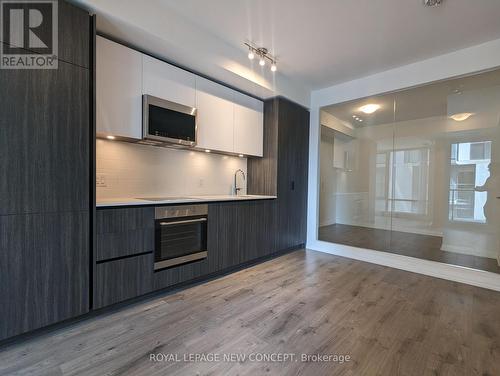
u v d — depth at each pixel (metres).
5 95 1.36
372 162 3.64
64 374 1.25
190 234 2.37
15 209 1.41
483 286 2.48
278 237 3.39
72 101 1.61
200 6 2.01
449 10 1.98
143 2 1.89
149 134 2.18
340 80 3.43
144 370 1.28
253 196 3.25
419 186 3.30
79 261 1.67
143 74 2.18
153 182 2.64
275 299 2.14
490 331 1.69
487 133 2.79
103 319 1.78
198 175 3.08
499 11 1.98
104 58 1.94
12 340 1.47
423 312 1.95
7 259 1.39
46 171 1.51
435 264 2.79
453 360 1.39
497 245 2.72
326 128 3.91
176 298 2.14
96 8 1.66
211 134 2.79
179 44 2.12
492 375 1.27
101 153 2.27
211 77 2.75
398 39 2.42
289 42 2.50
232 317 1.83
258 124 3.39
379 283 2.55
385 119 3.54
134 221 1.95
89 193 1.71
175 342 1.52
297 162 3.72
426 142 3.25
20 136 1.42
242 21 2.19
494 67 2.41
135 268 1.96
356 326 1.73
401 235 3.40
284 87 3.30
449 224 3.06
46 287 1.54
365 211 3.69
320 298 2.17
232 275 2.73
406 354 1.44
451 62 2.64
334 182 3.96
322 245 3.78
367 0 1.89
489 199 2.79
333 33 2.34
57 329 1.64
